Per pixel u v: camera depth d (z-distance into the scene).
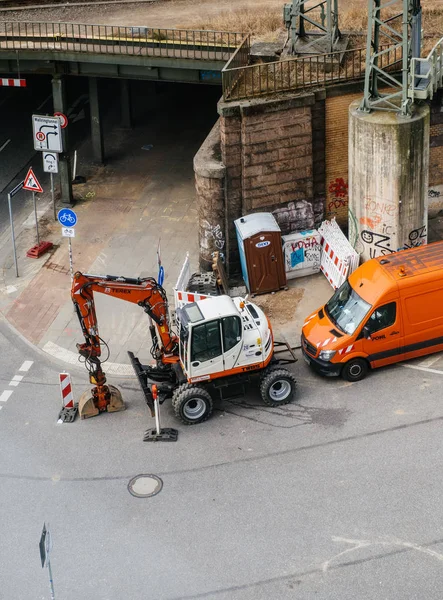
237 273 27.25
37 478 19.42
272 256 25.34
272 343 21.34
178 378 21.00
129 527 17.88
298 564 16.64
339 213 27.64
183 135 36.75
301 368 22.45
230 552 17.05
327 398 21.20
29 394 22.47
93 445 20.34
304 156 26.12
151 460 19.70
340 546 16.95
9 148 36.59
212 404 21.09
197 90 40.81
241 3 36.34
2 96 41.09
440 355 22.31
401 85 23.66
